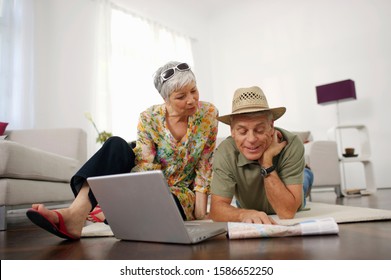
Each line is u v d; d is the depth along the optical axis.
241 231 1.03
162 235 1.02
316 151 3.68
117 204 1.06
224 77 6.45
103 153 1.25
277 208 1.33
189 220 1.60
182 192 1.58
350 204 2.40
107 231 1.30
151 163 1.51
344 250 0.81
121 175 0.99
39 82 3.90
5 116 3.49
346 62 5.13
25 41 3.68
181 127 1.54
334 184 3.70
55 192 2.48
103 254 0.92
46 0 4.05
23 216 2.76
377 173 4.82
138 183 0.97
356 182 5.01
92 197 1.20
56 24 4.11
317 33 5.41
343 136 5.08
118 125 4.67
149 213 1.00
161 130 1.51
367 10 4.99
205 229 1.08
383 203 2.43
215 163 1.40
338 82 4.49
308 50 5.50
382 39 4.86
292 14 5.67
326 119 5.26
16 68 3.63
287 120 5.62
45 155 2.31
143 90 5.09
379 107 4.84
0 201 1.79
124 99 4.81
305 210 1.76
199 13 6.17
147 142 1.50
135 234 1.09
